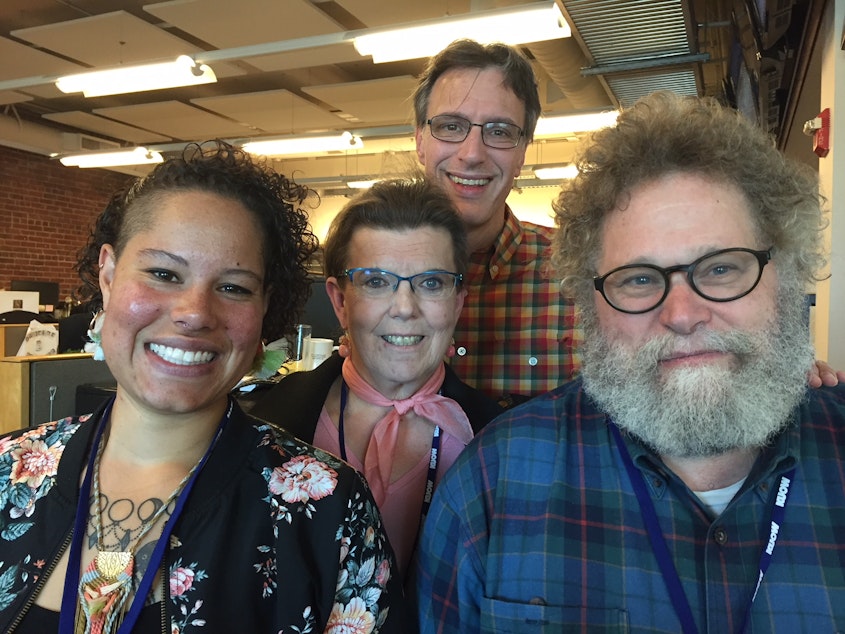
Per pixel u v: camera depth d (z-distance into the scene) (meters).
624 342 1.01
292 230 1.10
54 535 0.92
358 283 1.37
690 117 1.01
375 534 1.03
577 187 1.09
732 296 0.94
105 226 1.03
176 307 0.92
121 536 0.92
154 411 0.96
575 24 4.11
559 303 1.92
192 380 0.94
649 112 1.05
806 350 1.00
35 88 7.81
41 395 2.43
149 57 6.54
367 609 0.98
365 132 7.87
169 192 0.97
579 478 1.07
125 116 8.79
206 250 0.94
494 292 1.97
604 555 1.00
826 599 0.91
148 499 0.95
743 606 0.93
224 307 0.97
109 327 0.94
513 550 1.04
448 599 1.09
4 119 8.73
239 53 5.06
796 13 2.48
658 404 0.97
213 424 1.02
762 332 0.96
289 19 5.57
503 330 1.96
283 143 7.37
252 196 1.01
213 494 0.96
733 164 0.96
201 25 5.70
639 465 1.02
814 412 1.07
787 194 0.99
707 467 1.03
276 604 0.93
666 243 0.95
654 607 0.95
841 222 2.50
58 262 9.95
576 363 1.82
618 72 4.91
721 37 4.93
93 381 2.62
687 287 0.95
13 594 0.88
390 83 7.20
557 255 1.16
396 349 1.37
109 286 1.02
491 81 1.82
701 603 0.94
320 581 0.95
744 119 1.03
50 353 3.69
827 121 2.55
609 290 1.02
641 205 0.98
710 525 0.97
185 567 0.90
